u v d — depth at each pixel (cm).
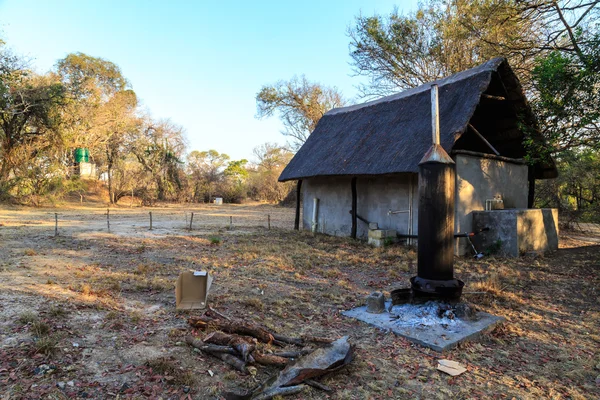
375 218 1278
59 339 395
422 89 1286
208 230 1516
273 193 4728
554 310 610
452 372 385
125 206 3200
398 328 490
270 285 688
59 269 737
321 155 1416
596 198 1697
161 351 389
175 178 3959
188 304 538
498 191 1154
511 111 1144
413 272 843
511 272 831
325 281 744
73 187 2958
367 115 1435
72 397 299
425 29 2067
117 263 828
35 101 2544
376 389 346
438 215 518
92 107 3036
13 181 2600
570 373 402
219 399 311
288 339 429
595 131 978
